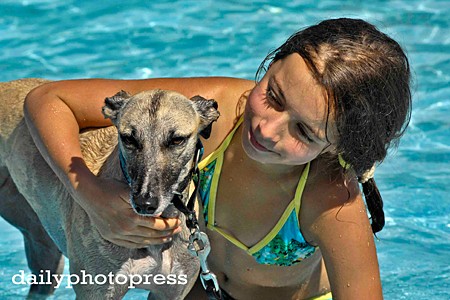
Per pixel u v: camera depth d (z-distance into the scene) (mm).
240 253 4840
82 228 4770
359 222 4539
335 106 4090
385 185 7457
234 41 9703
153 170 4191
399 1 10922
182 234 4762
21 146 5523
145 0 10844
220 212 4762
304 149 4188
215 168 4711
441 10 10633
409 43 9758
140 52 9445
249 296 5105
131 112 4297
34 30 9953
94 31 9938
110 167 4691
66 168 4543
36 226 5945
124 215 4320
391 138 4430
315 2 10883
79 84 5047
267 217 4641
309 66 4094
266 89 4238
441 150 7926
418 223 6945
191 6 10703
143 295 6242
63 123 4793
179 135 4297
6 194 5949
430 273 6289
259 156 4266
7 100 5781
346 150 4273
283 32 9922
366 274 4535
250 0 10883
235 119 4809
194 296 5195
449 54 9508
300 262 4887
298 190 4535
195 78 5062
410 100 4496
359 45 4199
